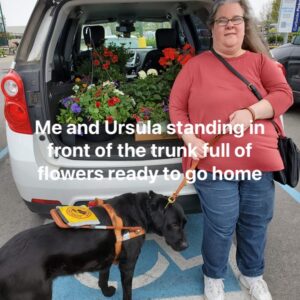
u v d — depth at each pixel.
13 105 2.38
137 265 2.70
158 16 4.64
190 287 2.48
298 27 10.51
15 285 1.76
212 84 2.02
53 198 2.51
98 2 2.71
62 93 3.11
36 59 2.46
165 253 2.85
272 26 19.33
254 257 2.33
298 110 7.39
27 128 2.43
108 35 5.07
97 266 2.02
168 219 2.09
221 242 2.20
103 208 2.09
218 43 2.02
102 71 3.85
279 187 3.94
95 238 1.96
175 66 3.26
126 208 2.11
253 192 2.16
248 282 2.42
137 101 3.08
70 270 1.94
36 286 1.79
